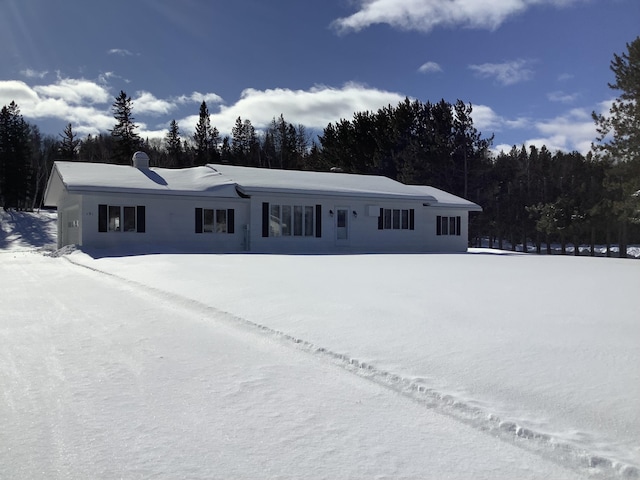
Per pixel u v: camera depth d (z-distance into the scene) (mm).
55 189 24609
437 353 4461
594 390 3500
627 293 7930
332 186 24500
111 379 4078
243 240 21953
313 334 5281
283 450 2834
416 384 3727
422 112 48312
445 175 41688
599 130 28562
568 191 45000
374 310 6398
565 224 40031
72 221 21953
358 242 24500
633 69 27188
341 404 3484
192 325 6035
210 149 65438
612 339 4840
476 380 3775
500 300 7180
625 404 3258
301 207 23000
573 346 4598
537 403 3328
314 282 9227
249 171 25609
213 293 8008
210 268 11852
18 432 3104
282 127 69750
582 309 6445
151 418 3291
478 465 2654
